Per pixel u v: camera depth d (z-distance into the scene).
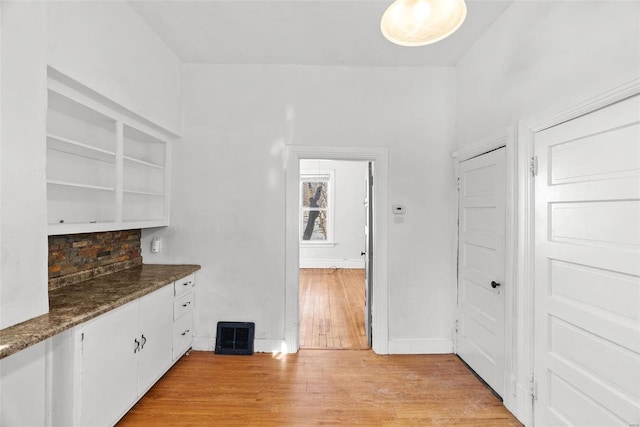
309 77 3.08
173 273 2.68
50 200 2.10
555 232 1.79
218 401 2.25
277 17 2.39
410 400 2.28
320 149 3.06
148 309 2.26
